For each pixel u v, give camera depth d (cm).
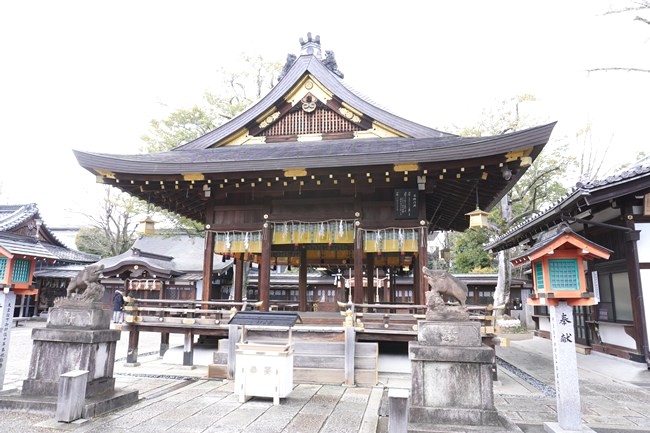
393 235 979
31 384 617
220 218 1070
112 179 998
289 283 2628
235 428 521
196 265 2511
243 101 2241
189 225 2175
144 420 554
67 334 620
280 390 639
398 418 439
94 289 661
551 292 509
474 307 839
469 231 2617
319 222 1022
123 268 2109
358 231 991
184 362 944
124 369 929
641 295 937
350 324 805
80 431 504
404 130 1095
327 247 1418
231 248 1048
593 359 1093
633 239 951
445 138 1023
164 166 950
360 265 980
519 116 2069
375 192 1018
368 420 558
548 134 785
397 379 823
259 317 718
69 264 2995
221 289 2586
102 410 579
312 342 837
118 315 1778
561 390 505
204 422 546
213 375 835
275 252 1443
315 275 2662
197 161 947
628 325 982
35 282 2717
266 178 966
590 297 497
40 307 2727
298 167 906
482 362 517
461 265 2870
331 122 1158
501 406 654
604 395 727
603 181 871
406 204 970
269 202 1049
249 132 1194
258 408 615
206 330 936
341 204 1027
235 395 693
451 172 903
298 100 1166
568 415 497
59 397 540
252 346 660
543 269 521
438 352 525
